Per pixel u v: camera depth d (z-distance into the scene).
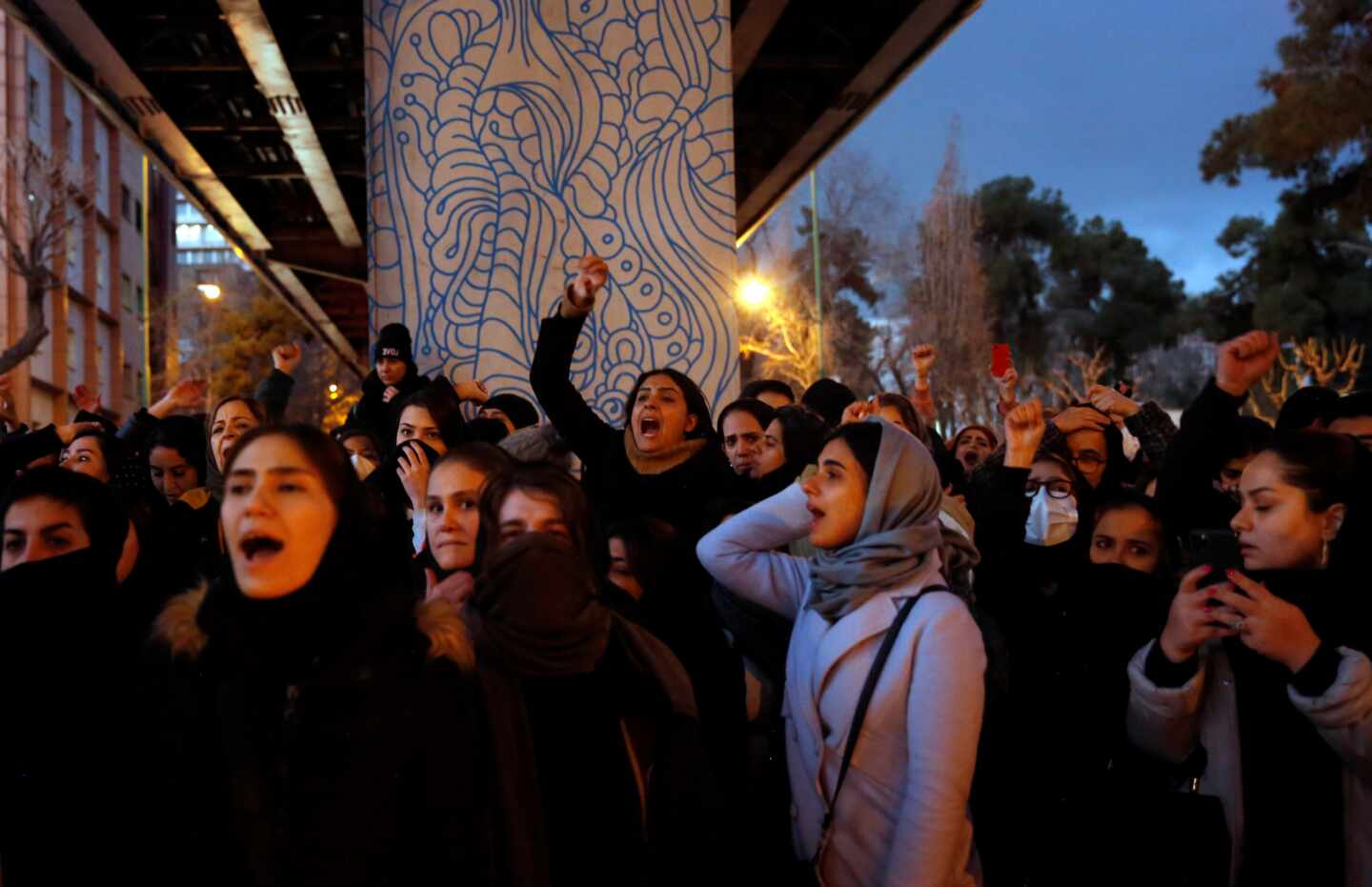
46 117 34.84
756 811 3.41
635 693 2.60
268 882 2.12
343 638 2.22
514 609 2.40
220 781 2.17
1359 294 42.44
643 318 7.20
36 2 10.96
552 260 7.09
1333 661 2.90
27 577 2.76
